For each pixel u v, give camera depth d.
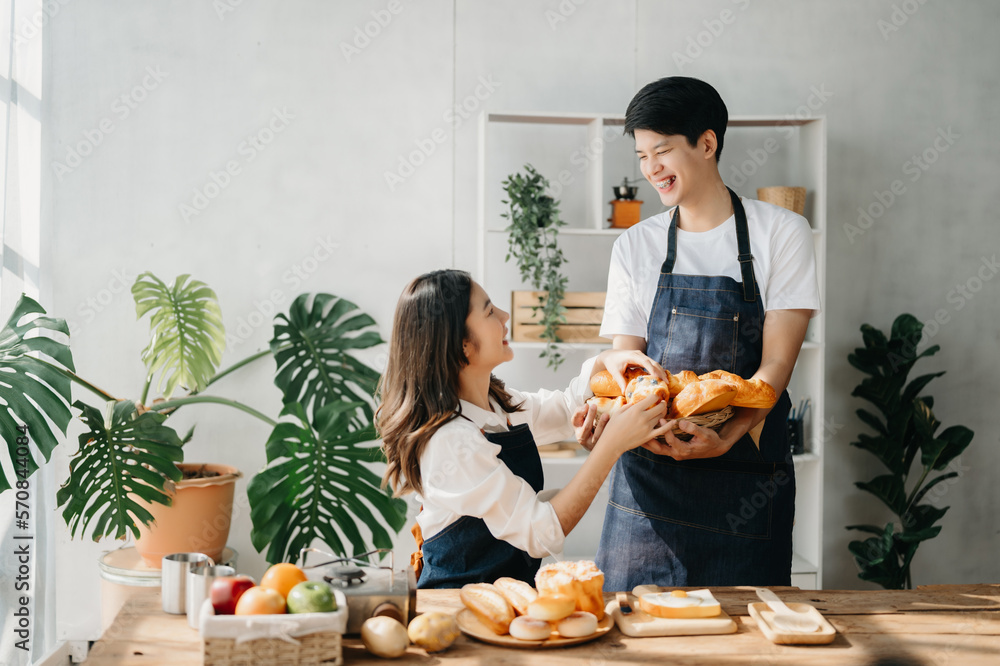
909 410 3.03
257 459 3.06
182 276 2.79
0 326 2.56
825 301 2.97
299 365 2.96
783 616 1.18
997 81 3.32
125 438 2.35
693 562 1.74
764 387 1.45
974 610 1.25
